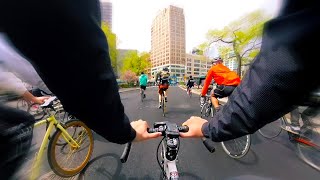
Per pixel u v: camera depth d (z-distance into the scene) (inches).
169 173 44.0
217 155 132.0
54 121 98.4
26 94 84.0
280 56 19.4
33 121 41.6
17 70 28.9
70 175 103.1
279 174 107.7
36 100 91.8
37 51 14.5
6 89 35.9
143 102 458.0
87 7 14.6
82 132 115.0
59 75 16.1
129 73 1745.8
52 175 101.3
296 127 123.4
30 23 13.0
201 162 122.6
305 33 16.0
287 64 19.0
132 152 137.6
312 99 20.0
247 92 24.8
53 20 13.1
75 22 13.9
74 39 14.5
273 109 22.6
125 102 458.6
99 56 16.7
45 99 98.2
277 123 189.9
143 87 477.1
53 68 15.6
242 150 126.8
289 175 106.6
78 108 19.1
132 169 113.6
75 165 108.7
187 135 37.8
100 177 105.0
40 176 98.0
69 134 106.7
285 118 134.0
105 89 18.5
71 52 14.9
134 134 28.9
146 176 106.3
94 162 121.5
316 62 17.4
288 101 21.4
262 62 22.1
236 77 164.4
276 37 17.9
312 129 111.5
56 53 14.7
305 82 19.0
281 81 20.3
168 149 44.9
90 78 16.9
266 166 116.5
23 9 12.4
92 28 15.3
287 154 132.5
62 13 13.1
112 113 20.7
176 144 41.8
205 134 32.9
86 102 18.4
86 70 16.3
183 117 267.0
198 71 3715.6
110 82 18.9
